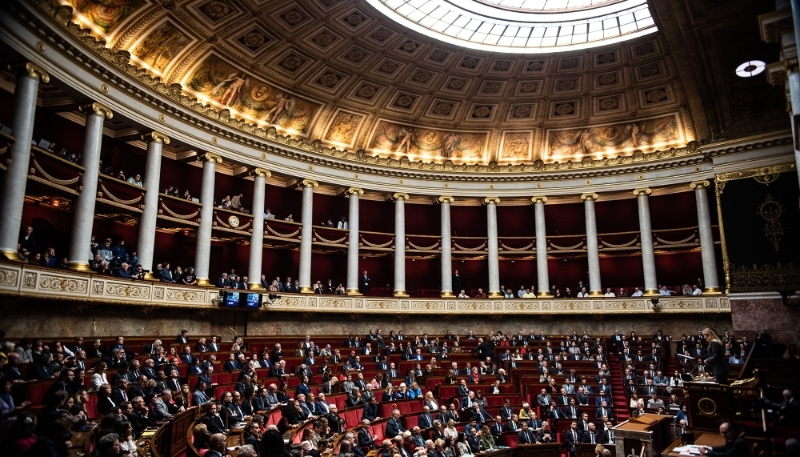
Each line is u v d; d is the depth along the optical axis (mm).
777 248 23781
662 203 31000
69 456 7582
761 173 24703
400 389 19172
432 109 29938
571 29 26375
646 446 11266
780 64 14375
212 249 26516
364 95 28109
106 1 18359
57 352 13109
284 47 24141
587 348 24531
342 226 28922
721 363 10977
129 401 11445
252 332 24344
